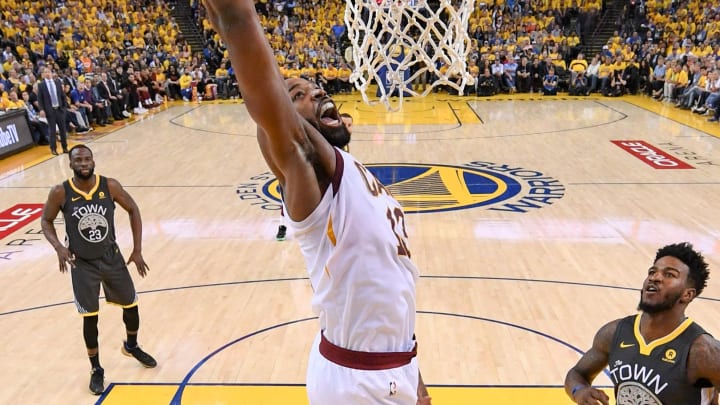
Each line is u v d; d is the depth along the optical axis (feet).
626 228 24.21
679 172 32.45
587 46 70.79
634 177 31.60
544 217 25.62
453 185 30.58
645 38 67.72
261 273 20.61
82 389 14.19
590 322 16.88
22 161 37.52
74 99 46.68
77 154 13.71
